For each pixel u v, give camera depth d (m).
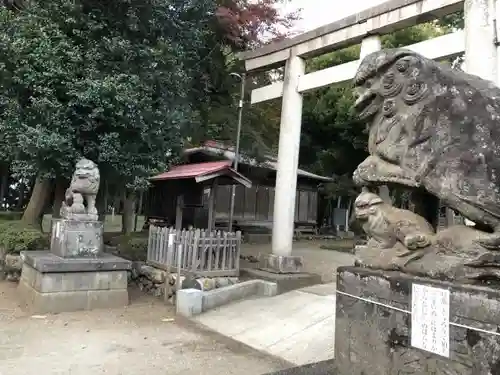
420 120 3.06
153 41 10.01
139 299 8.23
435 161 2.94
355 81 3.51
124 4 9.23
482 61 6.00
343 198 22.03
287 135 8.95
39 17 8.82
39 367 4.75
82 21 8.92
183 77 10.22
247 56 10.08
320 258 12.69
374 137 3.41
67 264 7.25
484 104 2.95
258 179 18.06
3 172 15.34
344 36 8.07
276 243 8.87
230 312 6.97
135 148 9.39
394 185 3.22
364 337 3.14
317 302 7.01
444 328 2.61
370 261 3.27
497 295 2.37
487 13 6.05
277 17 13.39
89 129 8.76
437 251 2.90
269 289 7.76
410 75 3.15
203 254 7.73
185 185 12.67
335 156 20.00
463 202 2.78
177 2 10.23
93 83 8.30
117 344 5.62
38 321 6.57
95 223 7.94
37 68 8.50
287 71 9.10
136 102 8.70
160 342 5.73
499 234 2.66
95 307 7.50
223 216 16.95
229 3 12.79
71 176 8.95
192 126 11.59
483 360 2.40
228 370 4.77
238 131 12.87
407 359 2.82
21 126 8.66
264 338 5.81
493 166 2.78
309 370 3.48
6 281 9.11
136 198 14.68
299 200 20.30
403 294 2.88
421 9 6.91
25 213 10.94
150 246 9.08
